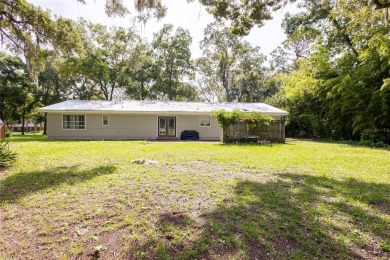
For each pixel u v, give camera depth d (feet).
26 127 143.43
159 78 91.40
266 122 44.01
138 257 6.88
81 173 16.62
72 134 52.75
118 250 7.24
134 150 30.37
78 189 12.92
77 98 94.94
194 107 60.44
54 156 24.63
